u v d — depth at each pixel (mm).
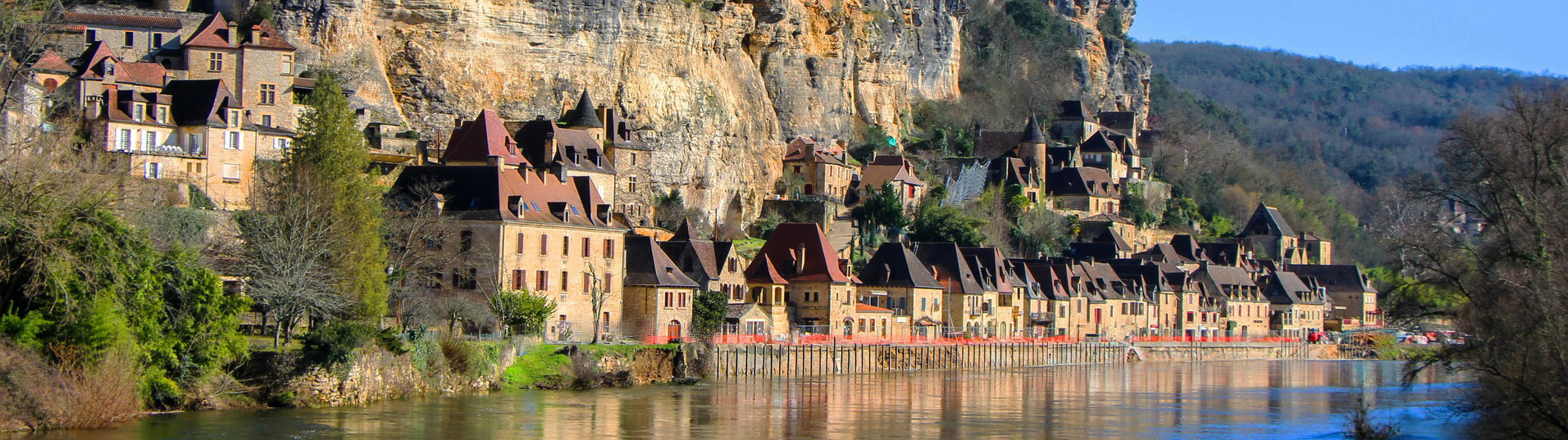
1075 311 193750
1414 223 108250
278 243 99250
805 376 137000
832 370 142625
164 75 138875
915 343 155125
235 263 105188
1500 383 76625
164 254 90750
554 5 171875
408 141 155750
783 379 131500
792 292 157625
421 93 163375
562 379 113188
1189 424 99875
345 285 101250
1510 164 82875
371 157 146750
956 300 176125
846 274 162750
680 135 184875
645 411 100125
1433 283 83438
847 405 108375
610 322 136250
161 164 128875
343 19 157625
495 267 123125
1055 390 126375
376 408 94188
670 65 187125
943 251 179750
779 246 160250
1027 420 101000
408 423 88375
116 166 103500
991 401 113750
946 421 99188
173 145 133000
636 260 140625
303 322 109062
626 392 112750
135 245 87000
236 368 92188
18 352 79875
